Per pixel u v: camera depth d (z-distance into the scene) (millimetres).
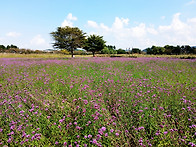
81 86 5906
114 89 5754
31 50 47094
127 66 11734
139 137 3205
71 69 10227
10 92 5508
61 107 4363
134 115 3912
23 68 11156
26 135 3117
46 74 8297
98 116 3691
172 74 8680
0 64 13672
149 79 7105
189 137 3195
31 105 4324
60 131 3295
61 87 6164
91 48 38531
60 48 32062
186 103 4352
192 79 7438
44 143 3174
